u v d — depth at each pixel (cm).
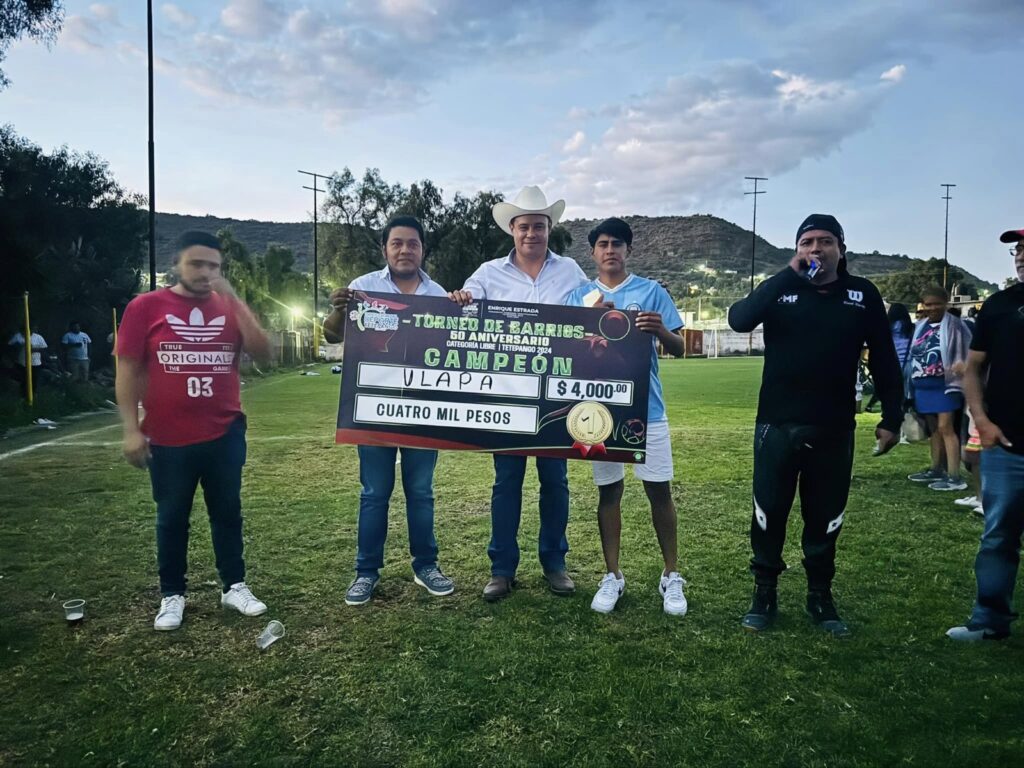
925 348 635
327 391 1775
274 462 777
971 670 294
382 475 382
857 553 450
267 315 4169
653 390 378
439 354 375
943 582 397
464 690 276
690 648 314
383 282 399
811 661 302
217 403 345
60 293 1847
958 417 638
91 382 1716
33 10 1642
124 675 289
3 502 583
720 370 2758
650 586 394
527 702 268
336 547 466
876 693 275
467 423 376
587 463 757
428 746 240
